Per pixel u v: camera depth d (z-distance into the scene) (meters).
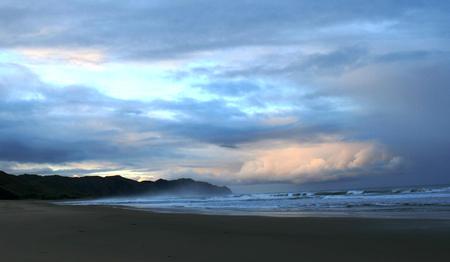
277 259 9.25
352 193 79.88
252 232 14.65
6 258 9.41
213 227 16.50
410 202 34.62
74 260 9.16
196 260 9.19
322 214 23.98
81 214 25.34
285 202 47.22
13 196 142.50
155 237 13.26
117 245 11.45
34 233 14.54
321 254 9.78
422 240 11.73
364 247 10.71
